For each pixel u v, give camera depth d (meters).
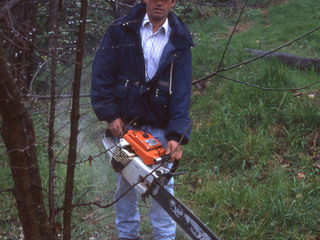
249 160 3.74
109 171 3.65
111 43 2.41
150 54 2.38
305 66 5.40
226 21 8.92
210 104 4.71
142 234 3.00
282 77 4.85
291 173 3.59
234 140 3.96
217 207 3.16
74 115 1.54
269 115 4.27
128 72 2.41
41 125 3.47
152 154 2.20
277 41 7.09
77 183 3.42
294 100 4.47
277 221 2.94
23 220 1.60
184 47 2.37
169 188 2.46
